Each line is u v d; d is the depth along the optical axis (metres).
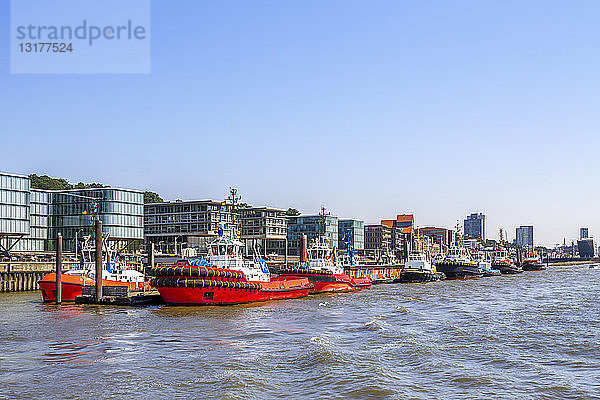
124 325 50.69
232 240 71.12
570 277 147.00
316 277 86.75
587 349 40.59
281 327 50.28
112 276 73.25
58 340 43.16
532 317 58.38
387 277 133.38
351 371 32.84
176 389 29.39
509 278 141.12
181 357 37.09
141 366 34.47
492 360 36.81
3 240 127.69
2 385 30.39
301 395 28.48
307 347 40.06
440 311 64.12
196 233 149.88
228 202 72.69
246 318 55.69
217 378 31.34
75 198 138.25
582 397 28.69
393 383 30.47
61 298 68.25
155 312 59.53
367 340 43.91
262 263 76.06
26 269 90.25
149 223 156.00
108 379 31.44
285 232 175.00
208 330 48.28
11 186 119.56
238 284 65.94
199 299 63.69
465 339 44.22
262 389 29.39
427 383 30.92
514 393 29.25
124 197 139.00
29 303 68.38
